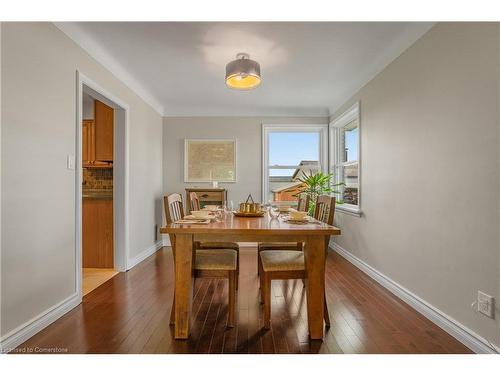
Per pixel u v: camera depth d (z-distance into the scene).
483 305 1.63
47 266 2.00
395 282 2.60
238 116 4.80
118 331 1.91
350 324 2.02
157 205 4.52
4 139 1.66
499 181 1.54
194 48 2.68
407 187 2.40
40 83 1.95
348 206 4.00
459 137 1.82
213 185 4.55
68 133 2.25
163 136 4.77
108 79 2.92
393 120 2.64
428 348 1.72
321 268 1.85
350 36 2.46
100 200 3.46
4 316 1.66
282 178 4.94
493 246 1.57
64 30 2.20
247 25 2.31
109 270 3.36
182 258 1.84
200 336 1.85
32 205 1.87
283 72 3.25
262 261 2.05
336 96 4.13
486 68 1.61
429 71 2.11
